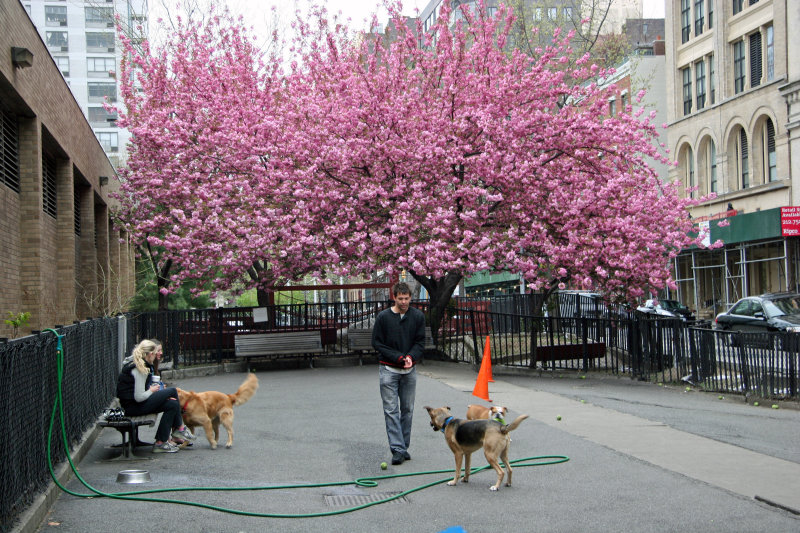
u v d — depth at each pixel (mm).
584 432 9836
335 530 5855
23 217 15125
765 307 23453
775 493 6660
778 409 12766
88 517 6258
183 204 23281
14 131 15000
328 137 20734
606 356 18750
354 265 20703
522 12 33969
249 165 22062
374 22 21562
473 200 19234
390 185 20125
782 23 33875
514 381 16828
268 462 8484
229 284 21984
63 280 18656
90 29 73500
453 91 20016
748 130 36469
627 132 19656
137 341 19672
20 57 12961
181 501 6723
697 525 5770
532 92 20875
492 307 30953
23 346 6102
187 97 23703
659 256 20078
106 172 26438
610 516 6043
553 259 18516
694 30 41188
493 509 6324
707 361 15359
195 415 9227
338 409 12461
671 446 8891
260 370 20062
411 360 8227
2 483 5367
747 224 33438
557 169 20391
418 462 8328
